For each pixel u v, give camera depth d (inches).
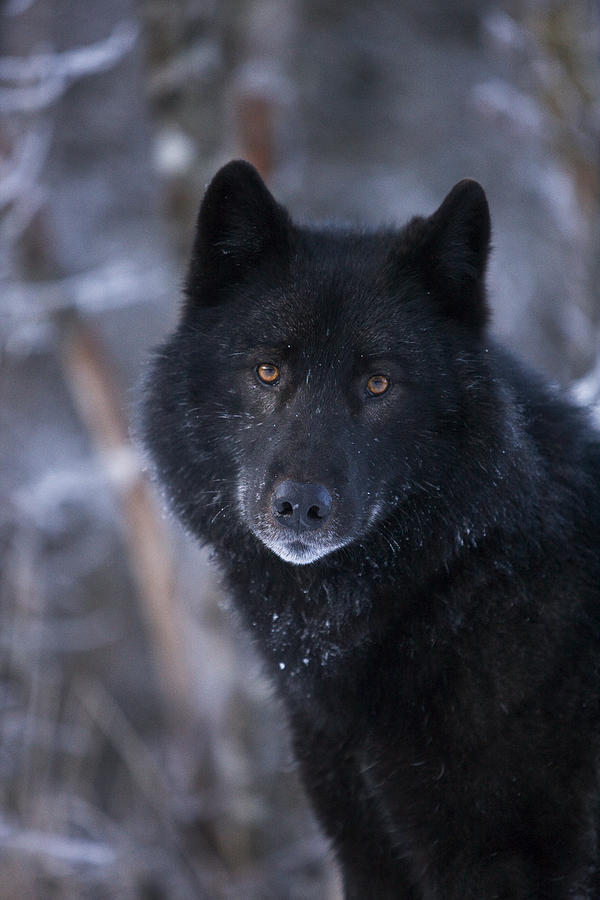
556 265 756.6
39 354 835.4
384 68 877.2
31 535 662.5
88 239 813.9
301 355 232.2
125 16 762.8
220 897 604.1
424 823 223.6
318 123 863.7
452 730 220.5
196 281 250.7
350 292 235.1
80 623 791.1
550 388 245.8
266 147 566.3
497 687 218.8
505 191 823.1
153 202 832.9
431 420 232.5
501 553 224.1
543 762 215.0
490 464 226.1
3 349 677.3
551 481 229.0
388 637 231.6
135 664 837.8
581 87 438.9
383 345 231.3
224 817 632.4
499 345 249.1
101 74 819.4
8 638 623.8
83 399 644.1
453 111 861.2
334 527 221.3
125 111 834.2
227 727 626.2
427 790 222.5
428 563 228.5
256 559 244.1
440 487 230.4
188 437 245.3
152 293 687.1
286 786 617.9
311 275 239.0
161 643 675.4
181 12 560.4
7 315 608.4
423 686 224.5
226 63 568.7
